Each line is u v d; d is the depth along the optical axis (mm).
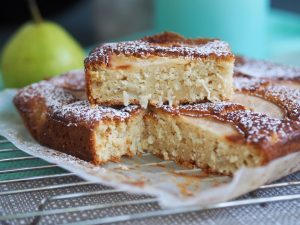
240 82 259
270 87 250
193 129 212
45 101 250
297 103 226
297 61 393
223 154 202
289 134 193
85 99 246
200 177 201
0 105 285
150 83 229
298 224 170
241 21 379
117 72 225
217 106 222
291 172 202
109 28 574
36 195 191
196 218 173
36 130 241
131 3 624
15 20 525
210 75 231
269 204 182
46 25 331
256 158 189
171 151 225
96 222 160
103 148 218
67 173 203
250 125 200
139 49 226
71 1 555
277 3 544
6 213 178
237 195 178
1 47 486
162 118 225
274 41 446
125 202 168
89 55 230
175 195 170
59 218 174
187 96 232
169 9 375
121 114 222
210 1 369
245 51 391
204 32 377
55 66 320
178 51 227
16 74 321
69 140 221
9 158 214
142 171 208
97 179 180
